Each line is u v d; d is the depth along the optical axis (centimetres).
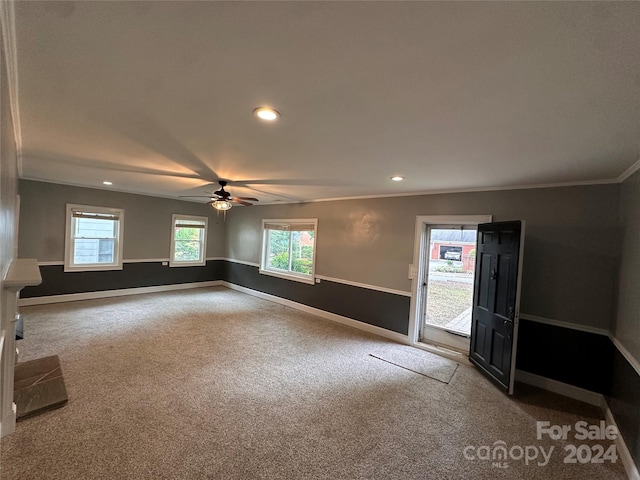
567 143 205
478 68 124
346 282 530
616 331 274
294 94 156
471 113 167
